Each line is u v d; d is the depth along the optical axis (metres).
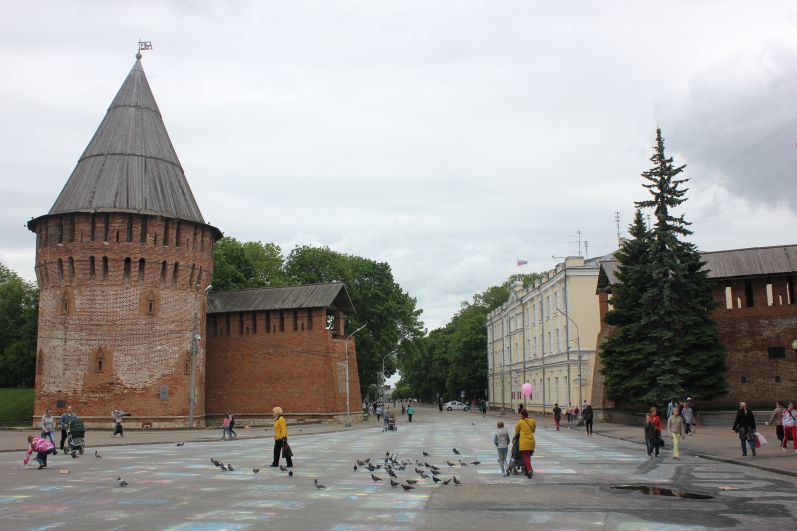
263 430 51.38
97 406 55.25
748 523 12.26
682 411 34.47
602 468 21.55
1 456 28.09
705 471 20.64
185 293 60.16
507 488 16.97
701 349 43.53
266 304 66.19
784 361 45.25
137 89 62.25
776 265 46.38
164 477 19.69
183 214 60.50
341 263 82.69
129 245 57.03
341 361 66.81
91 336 55.97
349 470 21.39
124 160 59.06
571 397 63.66
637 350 44.81
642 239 46.41
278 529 11.91
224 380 66.94
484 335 118.44
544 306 75.25
